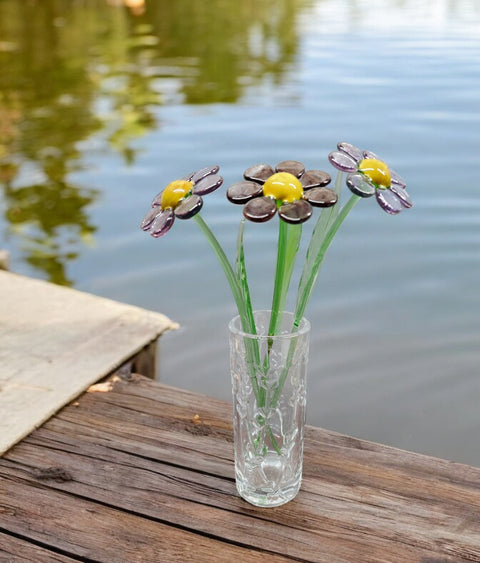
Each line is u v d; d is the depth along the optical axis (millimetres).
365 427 2258
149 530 1172
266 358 1153
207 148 4965
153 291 3031
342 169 1059
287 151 4855
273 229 3652
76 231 3600
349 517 1196
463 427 2264
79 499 1244
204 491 1260
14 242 3455
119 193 4113
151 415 1488
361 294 3027
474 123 5496
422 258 3342
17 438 1389
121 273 3184
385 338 2713
